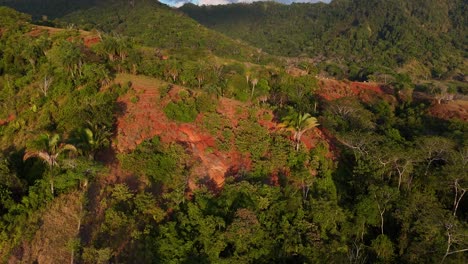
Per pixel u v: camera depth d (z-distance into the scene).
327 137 49.03
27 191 30.17
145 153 36.09
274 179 39.00
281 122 46.97
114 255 27.41
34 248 26.77
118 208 30.36
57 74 49.00
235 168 39.69
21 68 55.03
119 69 54.12
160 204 32.50
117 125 40.28
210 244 29.53
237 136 42.69
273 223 33.06
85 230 28.77
